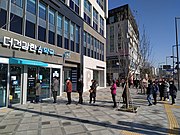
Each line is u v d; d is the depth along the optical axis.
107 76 49.56
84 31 25.45
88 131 6.91
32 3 14.20
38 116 9.27
